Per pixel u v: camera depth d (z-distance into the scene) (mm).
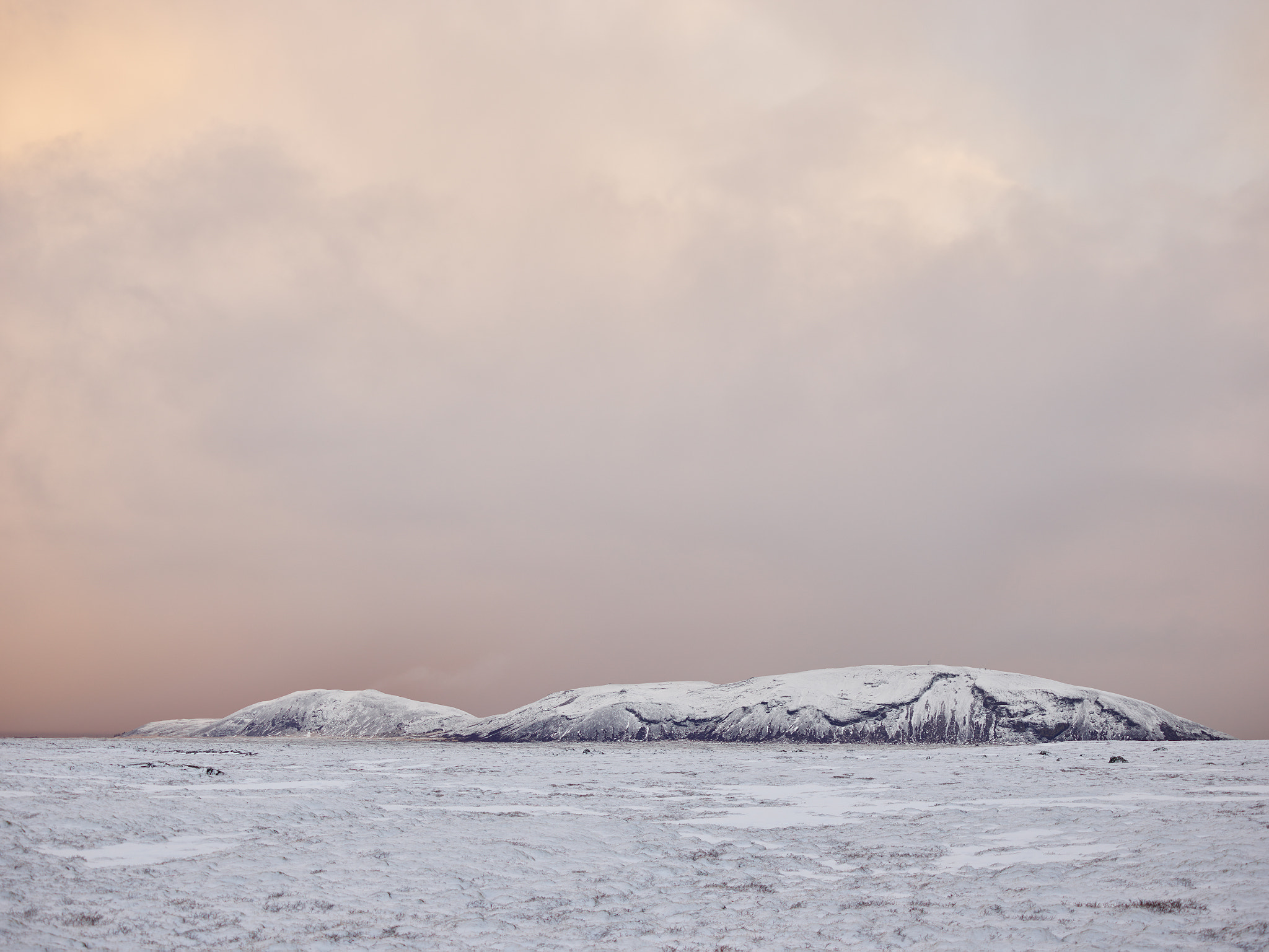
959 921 18547
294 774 57719
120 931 17828
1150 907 18562
